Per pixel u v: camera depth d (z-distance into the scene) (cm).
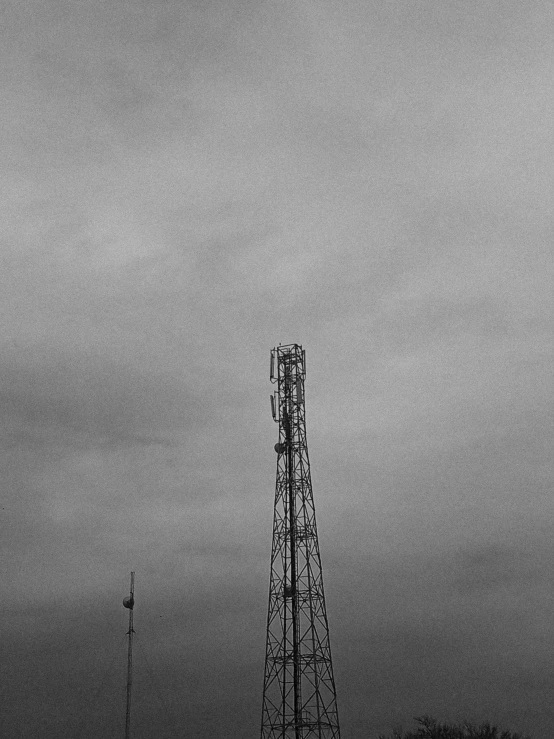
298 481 8550
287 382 8950
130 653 7406
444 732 8369
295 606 8056
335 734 7600
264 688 7850
